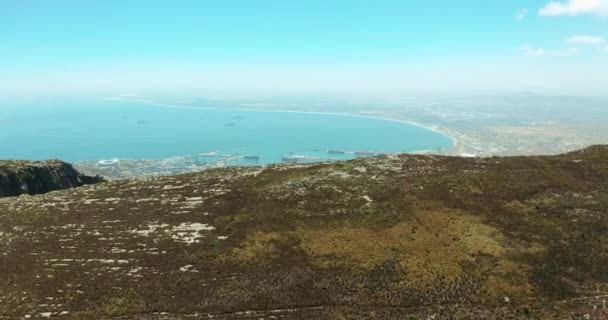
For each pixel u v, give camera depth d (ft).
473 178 220.23
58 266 164.45
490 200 197.98
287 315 133.90
